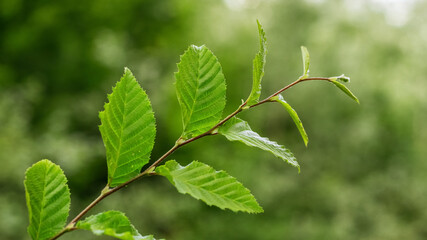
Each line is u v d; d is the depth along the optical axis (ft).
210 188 1.90
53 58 34.60
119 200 26.45
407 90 38.65
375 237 31.32
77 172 25.62
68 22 35.55
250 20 40.22
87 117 30.96
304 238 30.09
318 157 37.73
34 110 30.71
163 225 27.76
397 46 39.40
